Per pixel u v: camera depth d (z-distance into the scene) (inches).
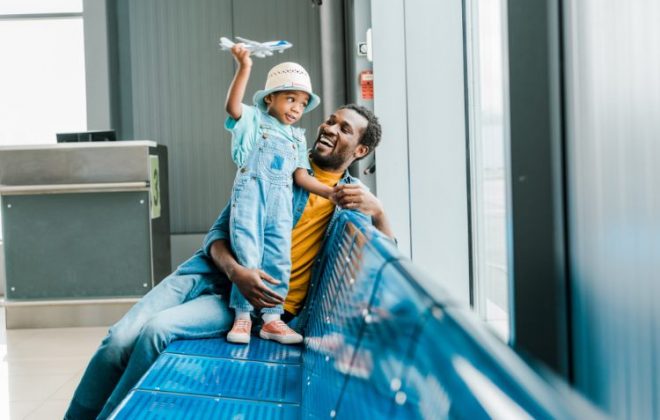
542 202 50.4
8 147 199.9
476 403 20.8
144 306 87.0
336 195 83.6
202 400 62.4
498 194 83.9
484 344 23.2
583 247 46.3
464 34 112.7
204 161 277.0
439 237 115.6
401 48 133.6
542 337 50.0
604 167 41.6
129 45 276.2
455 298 28.4
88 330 197.5
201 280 89.9
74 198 202.7
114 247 203.0
